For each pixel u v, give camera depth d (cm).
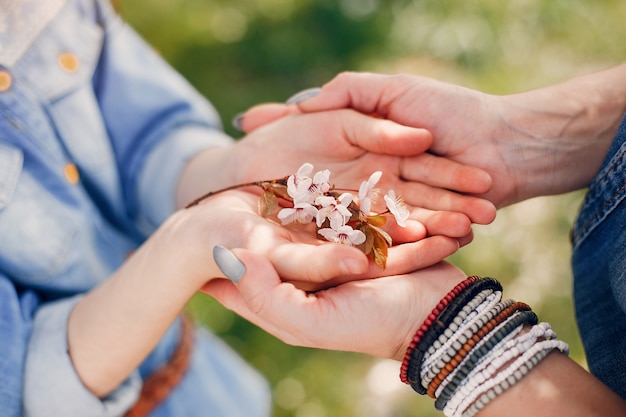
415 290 40
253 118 51
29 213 44
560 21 95
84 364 43
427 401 69
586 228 42
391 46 93
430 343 38
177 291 42
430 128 47
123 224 52
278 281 39
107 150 49
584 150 47
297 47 92
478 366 38
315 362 73
